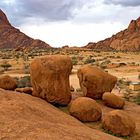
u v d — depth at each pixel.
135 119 17.64
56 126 11.03
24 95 16.12
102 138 11.26
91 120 15.84
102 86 20.75
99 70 21.27
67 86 17.84
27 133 9.16
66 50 140.88
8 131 8.99
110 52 137.25
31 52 130.62
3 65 71.62
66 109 17.20
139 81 53.47
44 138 9.04
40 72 17.47
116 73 65.69
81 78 21.03
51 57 17.78
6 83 19.33
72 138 9.86
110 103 19.58
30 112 11.98
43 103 16.16
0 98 12.73
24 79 43.53
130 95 39.88
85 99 16.27
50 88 17.25
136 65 76.19
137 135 14.70
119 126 14.39
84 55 114.38
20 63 79.25
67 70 17.73
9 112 10.91
